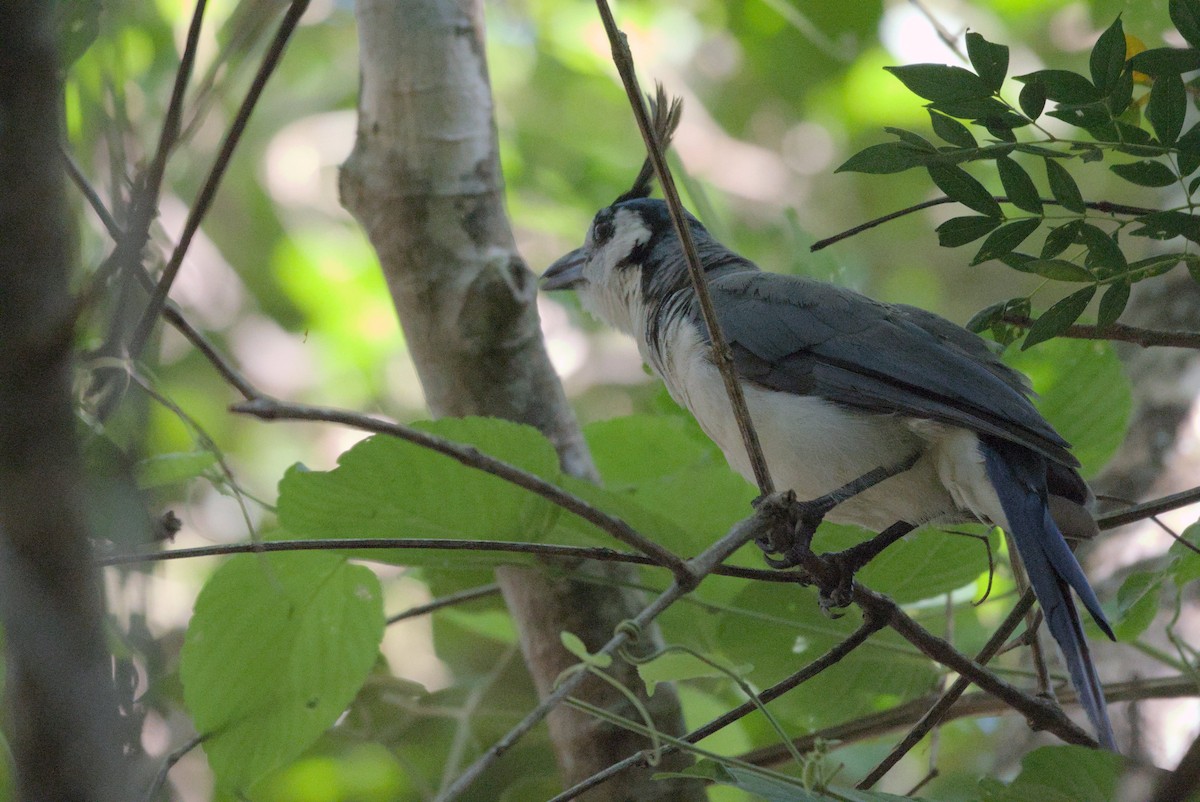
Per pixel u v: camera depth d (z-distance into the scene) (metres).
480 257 9.62
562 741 9.37
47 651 3.61
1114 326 7.69
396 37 9.75
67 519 3.63
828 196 21.70
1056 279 7.32
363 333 19.30
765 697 7.64
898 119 20.91
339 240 19.77
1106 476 11.34
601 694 9.20
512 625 11.51
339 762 11.68
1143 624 8.61
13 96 3.44
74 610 3.65
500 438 8.14
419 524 8.40
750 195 21.39
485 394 9.58
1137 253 18.61
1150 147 6.86
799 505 8.74
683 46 21.55
